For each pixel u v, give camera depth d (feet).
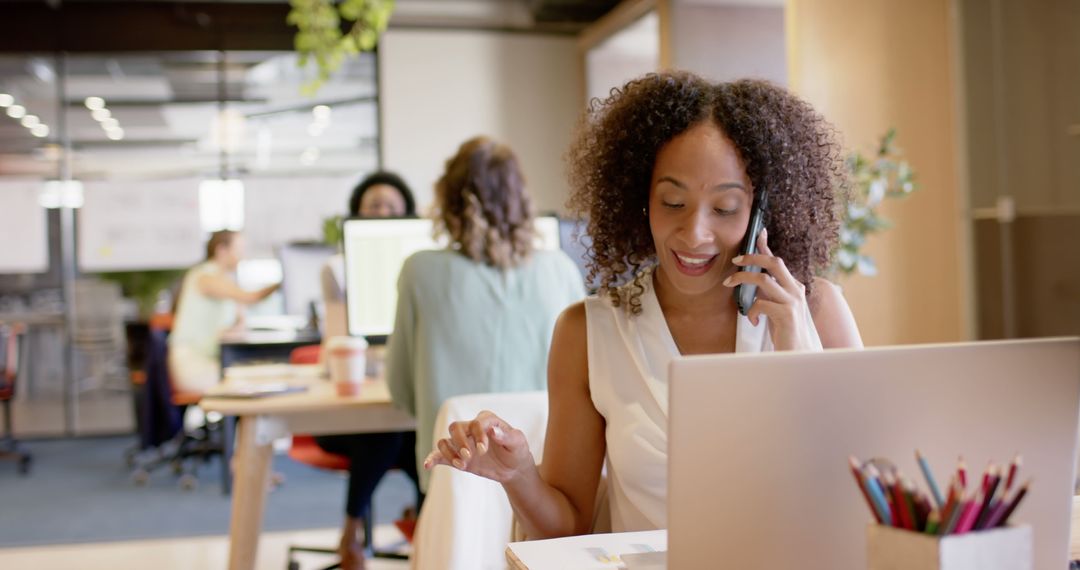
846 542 2.92
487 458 4.06
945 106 14.83
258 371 11.10
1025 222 14.29
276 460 20.95
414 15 24.32
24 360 25.09
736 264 4.06
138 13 24.34
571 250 10.74
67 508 16.53
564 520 4.37
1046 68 13.82
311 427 8.73
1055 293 13.82
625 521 4.39
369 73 24.56
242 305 19.43
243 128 25.05
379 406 8.66
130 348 20.36
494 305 8.36
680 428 2.77
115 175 25.23
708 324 4.41
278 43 24.66
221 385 9.64
